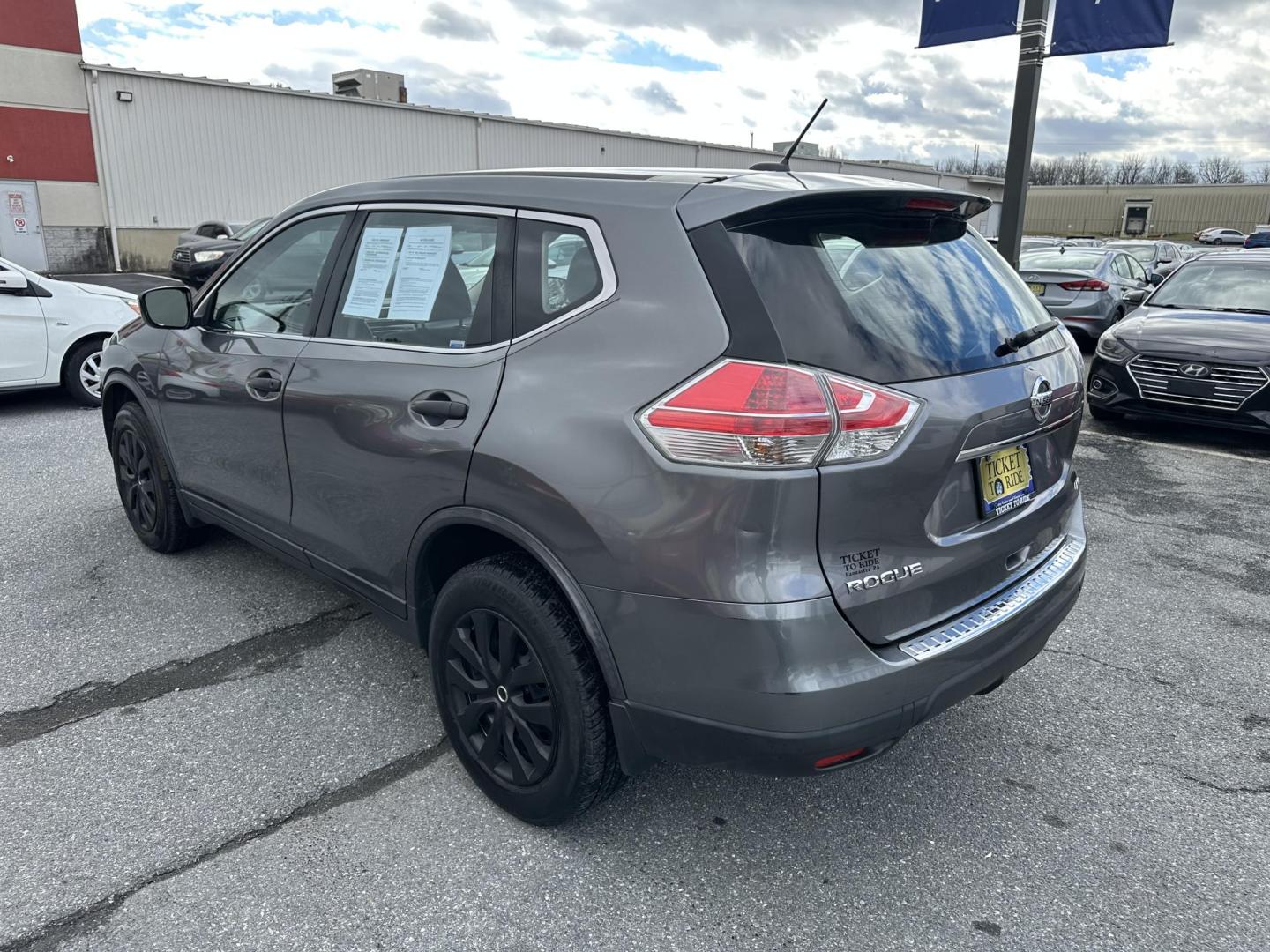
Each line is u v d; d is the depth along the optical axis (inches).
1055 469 109.5
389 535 108.7
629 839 99.9
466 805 104.9
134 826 99.6
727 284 80.8
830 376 77.9
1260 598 170.2
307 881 92.0
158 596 157.2
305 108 1042.7
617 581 83.4
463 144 1206.3
